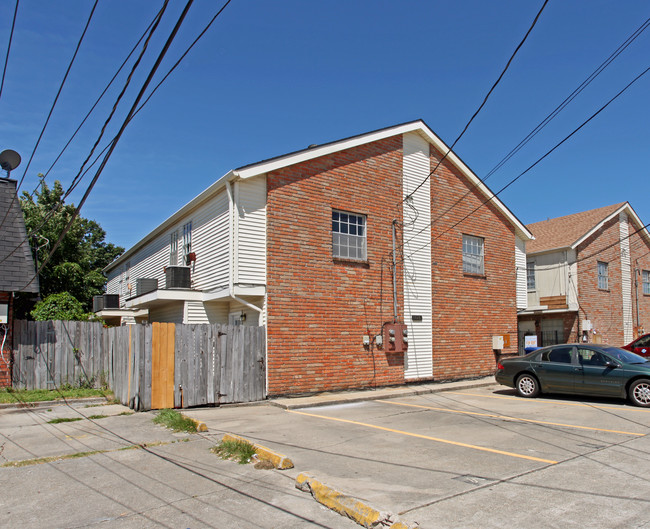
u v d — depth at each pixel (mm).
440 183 17359
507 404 12078
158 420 9508
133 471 6504
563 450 7527
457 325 17219
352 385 14055
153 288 16438
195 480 6145
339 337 13961
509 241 19672
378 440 8258
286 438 8391
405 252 15953
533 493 5609
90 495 5652
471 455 7273
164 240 18297
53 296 17953
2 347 12641
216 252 13633
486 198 18844
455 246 17562
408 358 15594
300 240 13508
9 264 12609
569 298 23688
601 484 5902
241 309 14031
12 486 5961
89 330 13867
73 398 12055
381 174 15609
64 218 28969
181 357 11297
